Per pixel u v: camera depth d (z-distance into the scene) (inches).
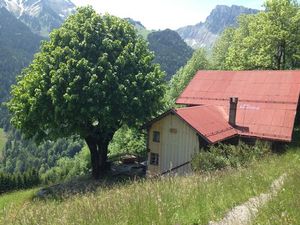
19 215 418.0
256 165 679.7
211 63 3056.1
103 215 367.6
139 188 468.1
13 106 1366.9
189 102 1542.8
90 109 1206.9
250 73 1535.4
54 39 1405.0
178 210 391.9
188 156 1192.2
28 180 2097.7
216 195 445.7
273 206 358.6
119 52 1393.9
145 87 1354.6
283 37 1936.5
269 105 1331.2
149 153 1299.2
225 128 1250.6
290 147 1170.6
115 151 2139.5
